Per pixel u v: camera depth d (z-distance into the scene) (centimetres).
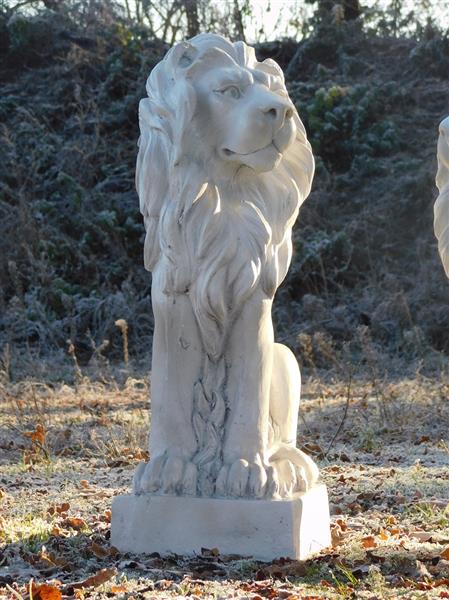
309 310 1691
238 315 503
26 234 1825
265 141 489
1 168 1938
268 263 507
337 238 1806
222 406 506
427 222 1855
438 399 1109
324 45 2130
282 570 473
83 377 1328
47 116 2059
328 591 447
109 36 2108
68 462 854
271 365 511
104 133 2031
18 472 812
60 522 604
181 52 502
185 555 497
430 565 495
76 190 1909
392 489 706
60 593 438
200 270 497
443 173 572
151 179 504
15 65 2133
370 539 534
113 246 1889
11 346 1599
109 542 528
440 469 783
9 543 549
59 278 1789
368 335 1531
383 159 1938
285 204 516
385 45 2125
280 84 515
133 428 957
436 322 1684
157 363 512
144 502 505
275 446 521
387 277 1756
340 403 1134
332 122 1973
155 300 510
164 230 499
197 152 497
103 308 1739
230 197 504
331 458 865
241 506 493
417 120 2009
